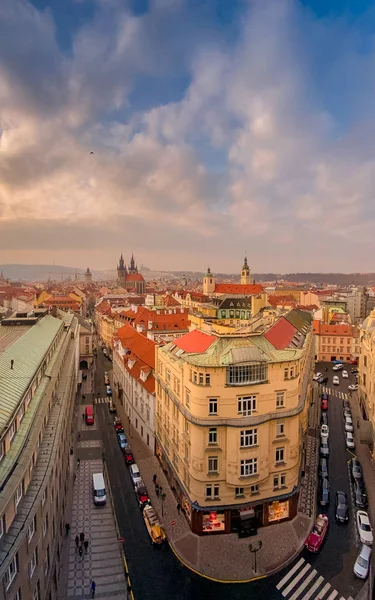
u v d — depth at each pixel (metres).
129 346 106.38
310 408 96.88
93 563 49.47
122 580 46.94
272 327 76.81
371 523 58.44
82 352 146.00
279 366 55.22
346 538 54.97
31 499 35.06
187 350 62.19
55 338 73.81
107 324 182.75
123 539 54.19
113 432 89.75
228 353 53.97
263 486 55.75
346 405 108.81
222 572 48.56
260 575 48.19
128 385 97.81
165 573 48.28
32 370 48.62
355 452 82.00
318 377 134.38
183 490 57.47
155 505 61.97
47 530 40.97
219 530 55.38
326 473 71.75
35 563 36.44
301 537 55.00
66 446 63.53
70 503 61.78
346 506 60.38
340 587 46.62
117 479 69.88
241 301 176.25
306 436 80.88
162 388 70.25
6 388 39.16
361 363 105.50
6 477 30.61
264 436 54.41
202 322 88.69
